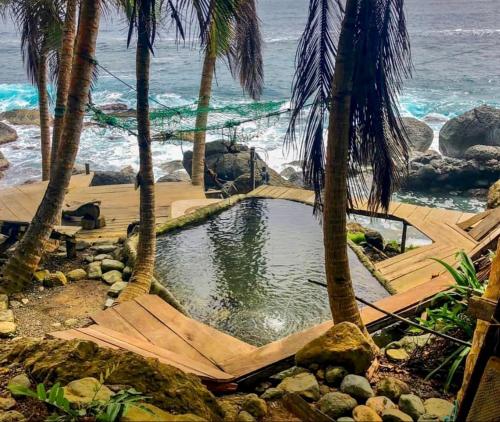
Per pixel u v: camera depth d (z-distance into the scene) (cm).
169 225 898
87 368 341
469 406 273
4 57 4688
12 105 2855
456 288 478
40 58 1148
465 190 1656
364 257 767
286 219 950
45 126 1215
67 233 804
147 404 296
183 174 1664
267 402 361
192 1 589
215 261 782
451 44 4672
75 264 801
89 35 682
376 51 407
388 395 368
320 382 384
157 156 2056
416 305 527
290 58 4222
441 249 759
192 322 505
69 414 289
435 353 431
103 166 1945
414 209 941
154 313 520
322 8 430
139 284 642
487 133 1886
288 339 459
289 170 1752
